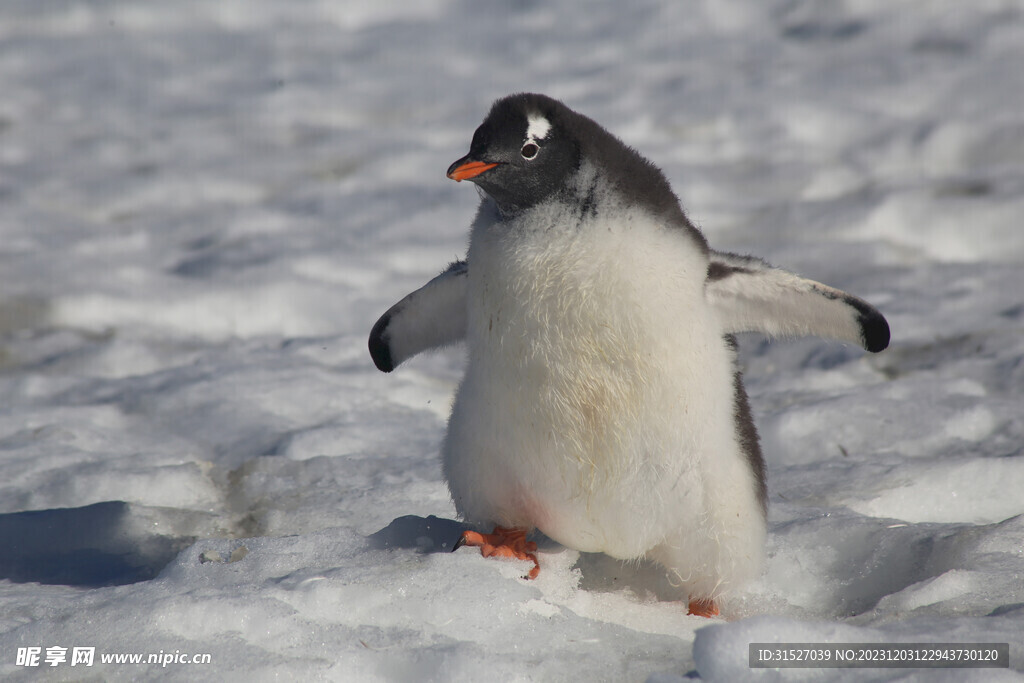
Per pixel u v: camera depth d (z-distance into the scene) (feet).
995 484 36.06
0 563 31.91
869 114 90.58
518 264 25.85
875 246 68.80
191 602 24.57
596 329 25.64
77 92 105.60
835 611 28.94
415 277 66.64
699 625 26.81
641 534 27.55
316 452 42.50
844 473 37.83
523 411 26.68
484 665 22.79
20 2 130.62
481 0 132.98
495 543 28.43
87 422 45.83
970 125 85.71
